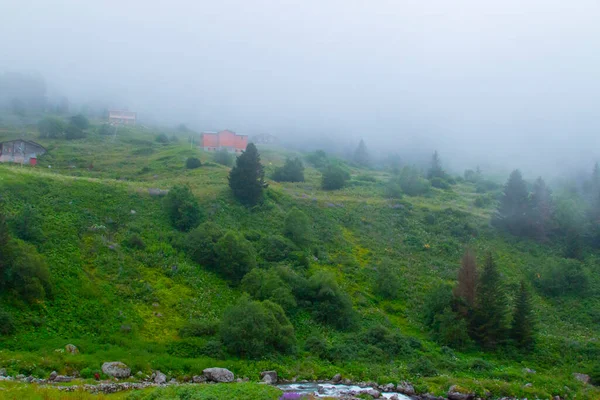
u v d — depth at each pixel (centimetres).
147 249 6184
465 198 12238
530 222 9300
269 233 7562
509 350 5791
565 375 5359
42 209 6138
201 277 6066
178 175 10169
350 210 9519
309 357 5028
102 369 3919
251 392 3238
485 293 6056
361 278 7212
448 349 5603
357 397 3988
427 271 7806
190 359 4481
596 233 9100
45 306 4566
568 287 7650
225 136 15412
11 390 3012
